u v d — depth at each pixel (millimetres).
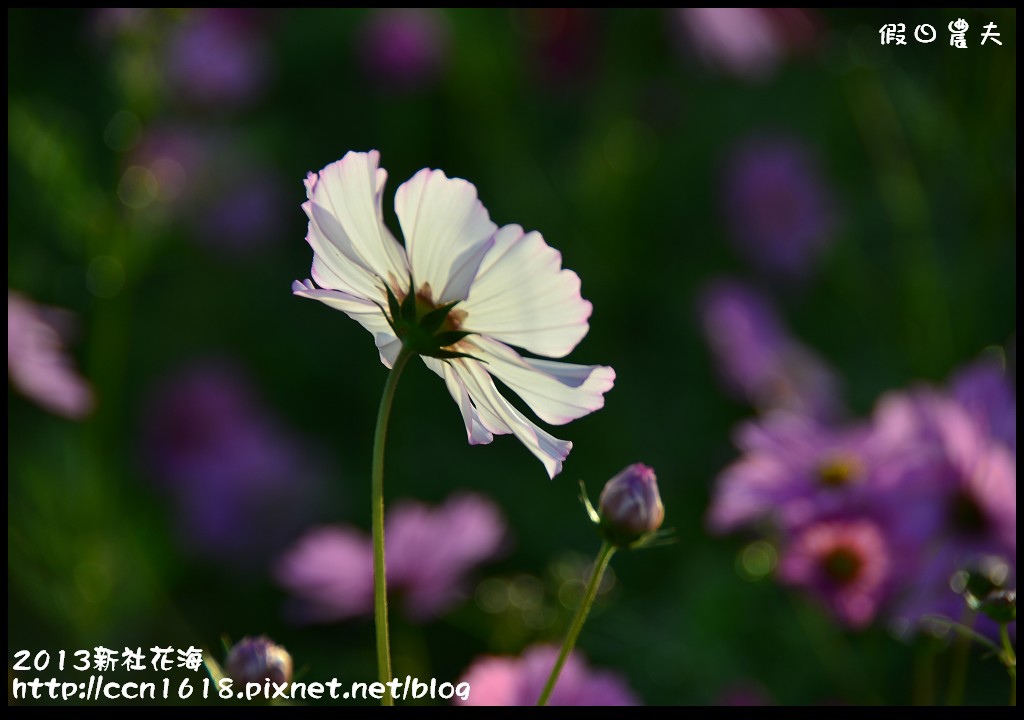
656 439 1384
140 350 1469
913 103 1154
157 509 1337
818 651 928
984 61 1130
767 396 1285
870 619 810
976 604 706
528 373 668
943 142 1149
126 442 1378
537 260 661
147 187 1222
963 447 801
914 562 802
